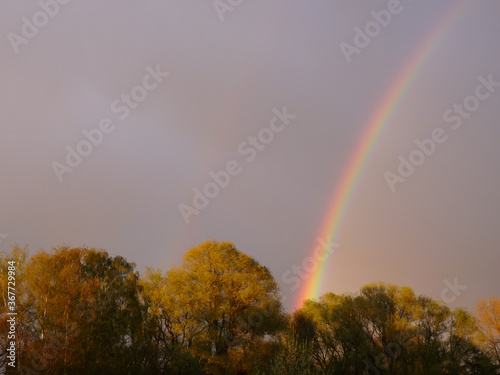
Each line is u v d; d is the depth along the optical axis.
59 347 32.69
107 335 36.62
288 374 24.45
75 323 33.78
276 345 43.12
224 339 44.00
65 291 34.94
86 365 34.00
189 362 41.69
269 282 46.62
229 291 45.88
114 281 41.56
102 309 37.91
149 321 46.22
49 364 31.95
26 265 35.78
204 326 45.44
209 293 45.19
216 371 41.75
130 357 39.50
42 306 33.97
